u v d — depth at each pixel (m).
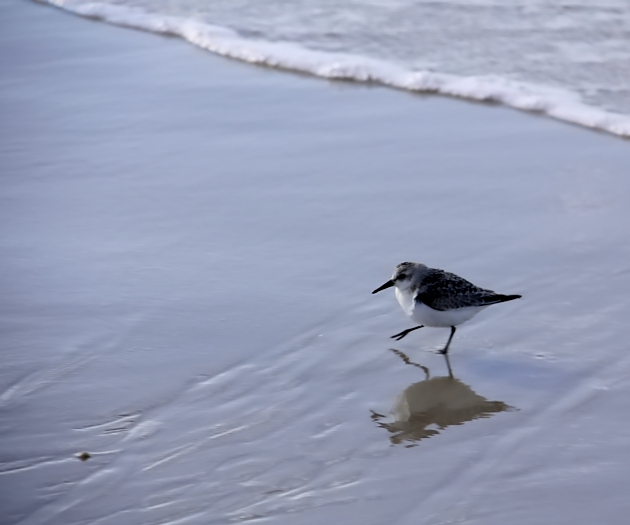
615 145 14.43
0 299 10.55
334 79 17.22
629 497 7.49
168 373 9.30
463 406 8.92
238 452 8.11
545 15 18.66
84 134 15.15
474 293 9.71
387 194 13.13
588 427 8.48
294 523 7.22
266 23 19.52
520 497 7.54
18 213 12.63
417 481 7.77
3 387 8.97
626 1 18.95
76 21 20.67
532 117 15.47
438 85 16.52
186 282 10.98
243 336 9.98
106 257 11.52
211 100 16.47
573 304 10.57
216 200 13.01
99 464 7.89
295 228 12.25
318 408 8.81
